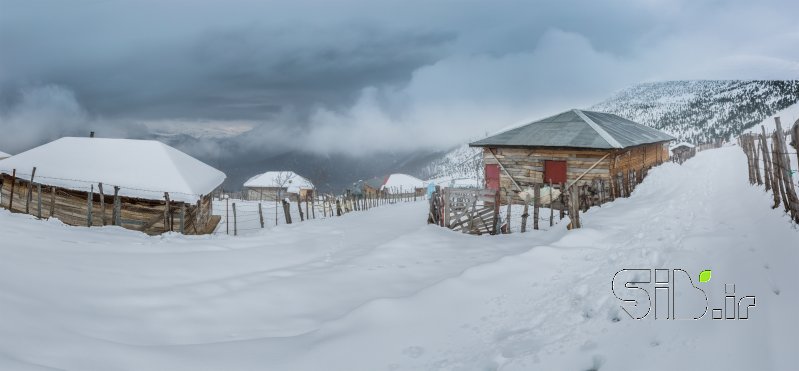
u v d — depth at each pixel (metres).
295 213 31.58
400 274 9.65
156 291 8.11
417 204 36.38
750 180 16.53
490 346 5.83
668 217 12.78
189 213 21.69
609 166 23.06
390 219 23.69
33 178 20.69
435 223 15.88
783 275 5.78
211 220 26.19
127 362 5.14
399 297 7.64
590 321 5.88
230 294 8.31
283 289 8.65
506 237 13.87
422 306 7.32
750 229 8.92
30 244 9.88
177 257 11.01
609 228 12.77
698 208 13.72
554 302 7.03
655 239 9.73
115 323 6.52
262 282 9.16
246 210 32.50
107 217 20.64
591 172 23.56
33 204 21.77
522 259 9.50
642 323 5.33
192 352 5.71
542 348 5.34
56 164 22.38
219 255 11.77
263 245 14.37
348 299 8.24
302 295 8.41
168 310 7.34
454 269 9.93
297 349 6.08
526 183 25.50
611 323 5.61
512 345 5.65
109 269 9.11
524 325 6.39
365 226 20.19
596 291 6.88
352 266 10.46
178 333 6.61
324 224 20.97
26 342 4.96
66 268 8.44
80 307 6.79
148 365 5.18
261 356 5.81
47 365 4.59
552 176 24.69
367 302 7.41
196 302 7.81
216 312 7.49
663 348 4.64
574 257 9.66
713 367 4.08
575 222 13.01
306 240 15.34
